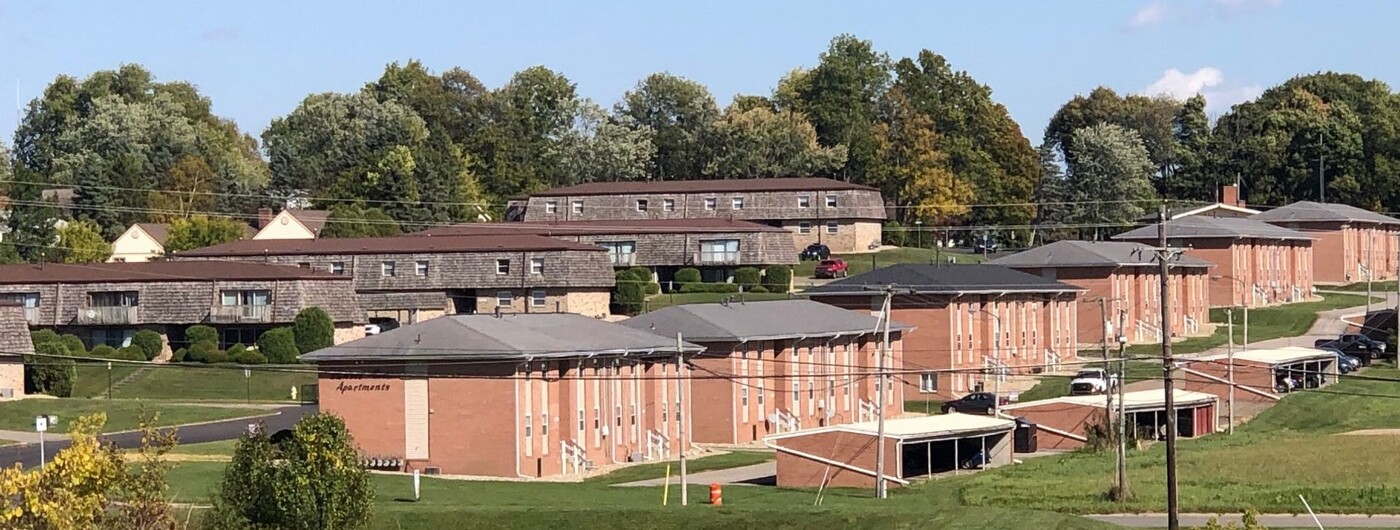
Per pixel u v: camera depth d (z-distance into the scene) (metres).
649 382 103.06
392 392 91.56
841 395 118.69
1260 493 78.75
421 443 91.12
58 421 106.50
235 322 131.25
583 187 190.00
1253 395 118.69
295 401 115.56
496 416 90.00
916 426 92.81
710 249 160.62
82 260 166.12
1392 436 97.00
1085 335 146.25
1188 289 154.88
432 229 168.38
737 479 92.25
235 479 55.75
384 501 75.81
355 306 135.50
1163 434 108.75
